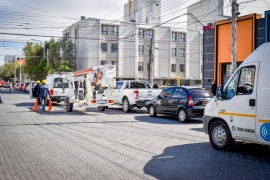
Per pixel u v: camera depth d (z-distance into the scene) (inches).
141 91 721.0
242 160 273.7
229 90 307.9
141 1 2417.6
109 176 223.0
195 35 2464.3
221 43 895.7
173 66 2402.8
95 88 697.6
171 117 634.2
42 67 2199.8
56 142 349.7
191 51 2455.7
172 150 312.7
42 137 382.3
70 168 243.9
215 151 311.0
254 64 282.2
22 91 2356.1
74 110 792.3
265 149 321.7
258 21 778.2
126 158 277.4
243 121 287.7
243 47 818.2
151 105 639.1
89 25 2122.3
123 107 757.3
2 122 530.0
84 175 225.3
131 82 777.6
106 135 399.9
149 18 2388.0
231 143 307.6
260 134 270.2
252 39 790.5
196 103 532.1
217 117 318.0
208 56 945.5
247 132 283.6
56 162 262.4
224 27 885.2
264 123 266.2
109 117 628.4
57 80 969.5
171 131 439.8
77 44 2209.6
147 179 216.2
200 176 224.5
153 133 420.2
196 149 319.0
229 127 303.4
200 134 414.3
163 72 2352.4
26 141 355.6
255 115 275.1
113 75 696.4
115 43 2188.7
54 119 580.4
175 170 239.9
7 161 265.3
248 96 283.4
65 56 2143.2
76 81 725.9
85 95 701.9
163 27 2345.0
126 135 401.4
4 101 1142.3
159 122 548.1
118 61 2190.0
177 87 572.1
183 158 279.6
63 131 432.1
